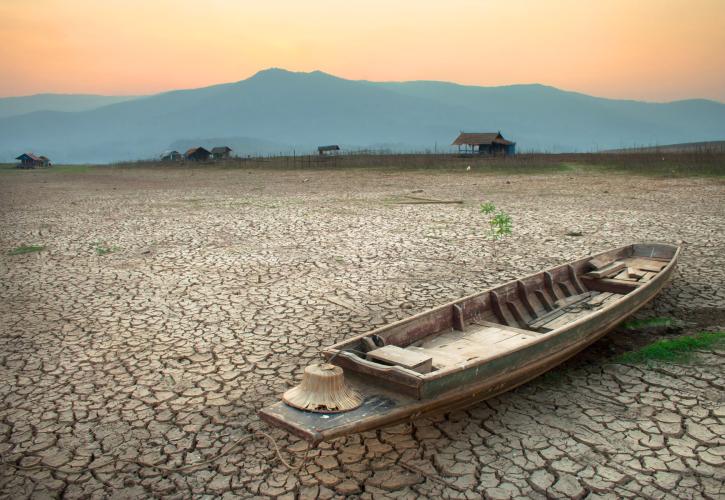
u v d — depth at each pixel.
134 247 14.61
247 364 6.79
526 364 5.35
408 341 6.04
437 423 5.27
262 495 4.27
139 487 4.40
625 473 4.44
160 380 6.35
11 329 8.16
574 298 8.43
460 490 4.27
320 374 4.38
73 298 9.79
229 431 5.21
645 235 14.70
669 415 5.32
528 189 28.19
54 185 44.06
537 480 4.38
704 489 4.22
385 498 4.20
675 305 8.70
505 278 10.75
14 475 4.57
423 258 12.60
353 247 14.03
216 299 9.61
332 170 51.28
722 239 13.80
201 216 20.77
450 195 26.25
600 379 6.18
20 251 14.33
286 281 10.77
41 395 6.00
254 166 63.44
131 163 93.94
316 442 3.89
